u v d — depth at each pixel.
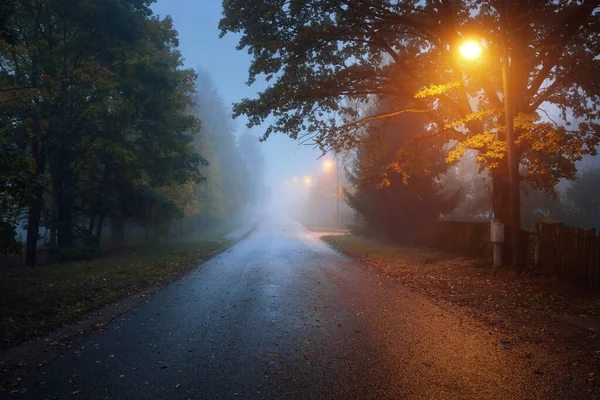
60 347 6.62
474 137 14.28
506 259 14.93
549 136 12.86
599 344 6.64
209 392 4.87
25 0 17.48
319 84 16.67
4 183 8.72
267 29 16.08
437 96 16.12
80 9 18.50
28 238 19.27
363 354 6.16
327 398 4.70
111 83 18.70
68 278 13.05
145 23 21.59
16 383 5.18
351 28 15.13
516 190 13.70
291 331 7.39
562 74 15.83
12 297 9.99
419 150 20.31
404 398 4.71
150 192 23.05
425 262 17.27
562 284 11.33
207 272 15.09
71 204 21.36
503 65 13.30
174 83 22.05
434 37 15.30
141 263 17.05
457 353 6.21
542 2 13.23
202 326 7.80
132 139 21.88
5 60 18.38
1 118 16.56
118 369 5.62
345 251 22.66
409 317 8.38
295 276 13.91
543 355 6.13
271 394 4.80
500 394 4.82
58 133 18.33
